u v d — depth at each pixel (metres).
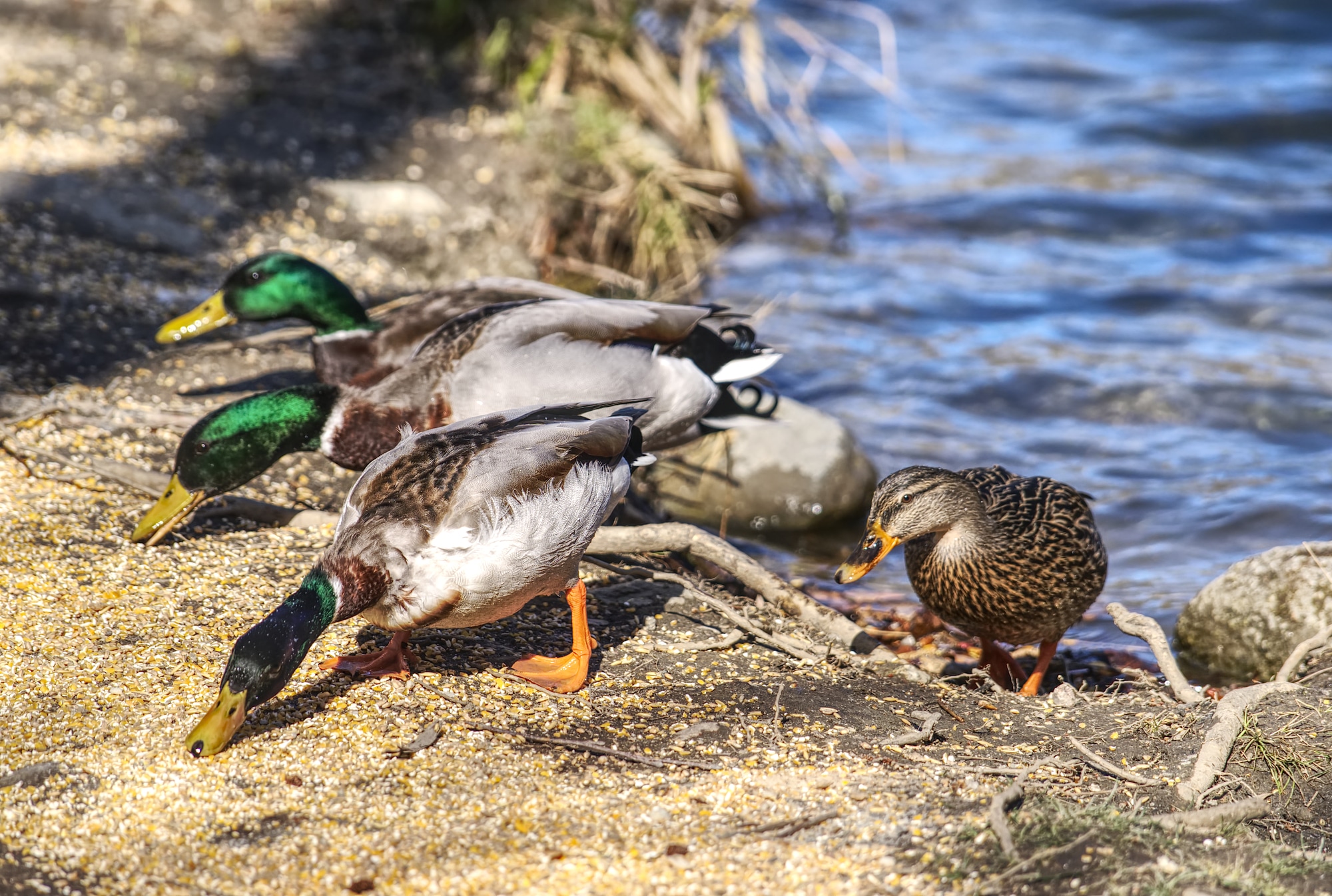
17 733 7.19
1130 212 20.09
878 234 19.66
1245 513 12.75
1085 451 14.08
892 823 6.62
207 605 8.73
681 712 7.95
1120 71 26.11
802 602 9.54
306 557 9.57
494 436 7.68
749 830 6.57
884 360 15.91
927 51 27.62
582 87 19.69
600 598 9.53
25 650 7.97
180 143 16.31
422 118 18.44
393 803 6.75
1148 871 6.17
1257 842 6.59
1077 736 7.95
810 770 7.27
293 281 10.46
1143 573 11.99
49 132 15.87
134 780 6.85
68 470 10.35
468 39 20.30
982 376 15.45
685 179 18.81
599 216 17.69
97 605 8.57
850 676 8.62
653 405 9.95
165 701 7.55
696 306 10.17
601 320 9.68
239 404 9.30
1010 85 25.69
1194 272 18.27
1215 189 20.92
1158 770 7.50
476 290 10.82
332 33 20.28
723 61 20.50
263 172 16.17
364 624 8.74
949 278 18.16
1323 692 8.62
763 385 14.55
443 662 8.31
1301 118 23.02
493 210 16.88
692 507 12.84
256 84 18.17
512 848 6.39
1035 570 9.12
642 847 6.41
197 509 10.06
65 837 6.40
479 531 7.27
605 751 7.28
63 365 11.90
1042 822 6.60
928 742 7.72
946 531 9.29
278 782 6.90
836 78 25.89
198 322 10.62
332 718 7.52
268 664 6.97
